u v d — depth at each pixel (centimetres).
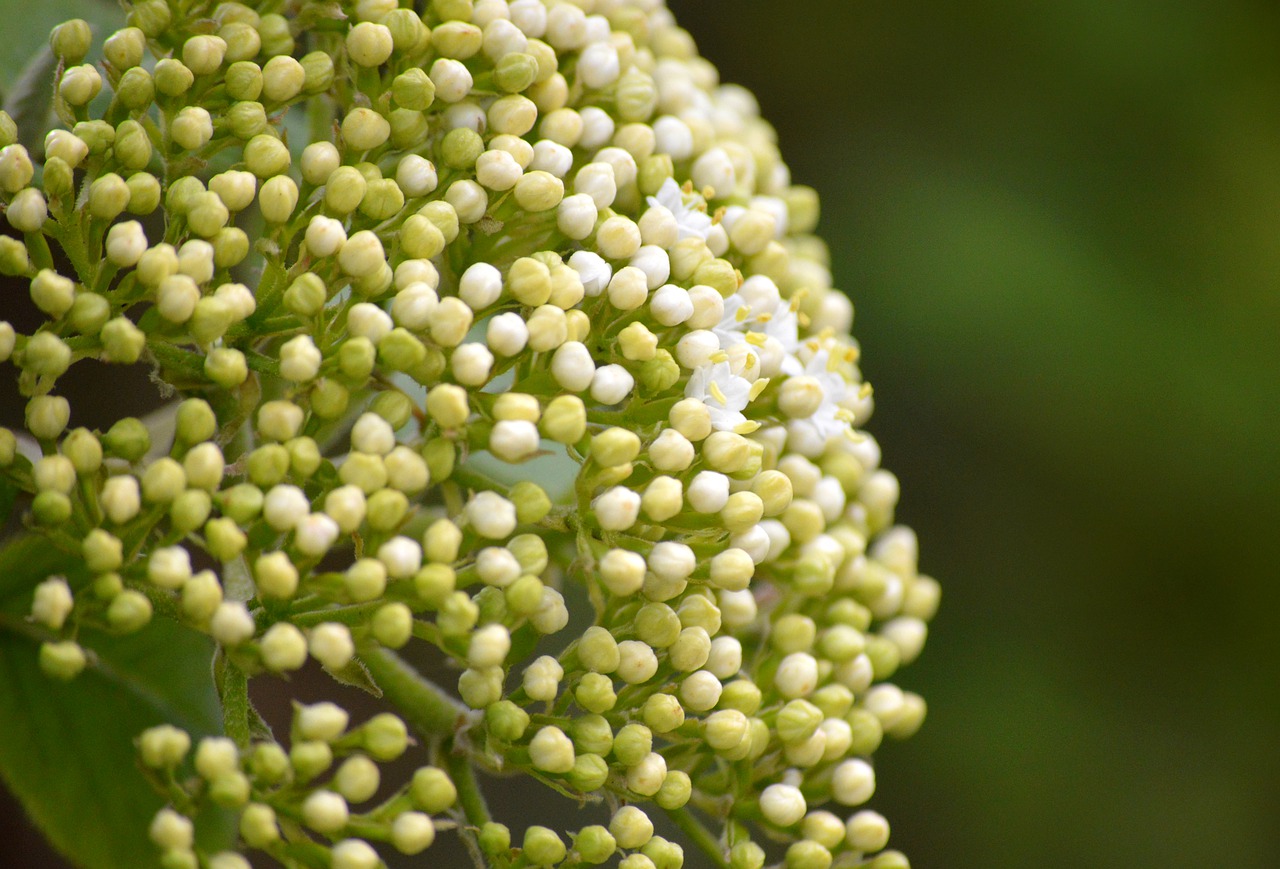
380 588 29
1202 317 55
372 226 30
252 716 29
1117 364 53
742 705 30
